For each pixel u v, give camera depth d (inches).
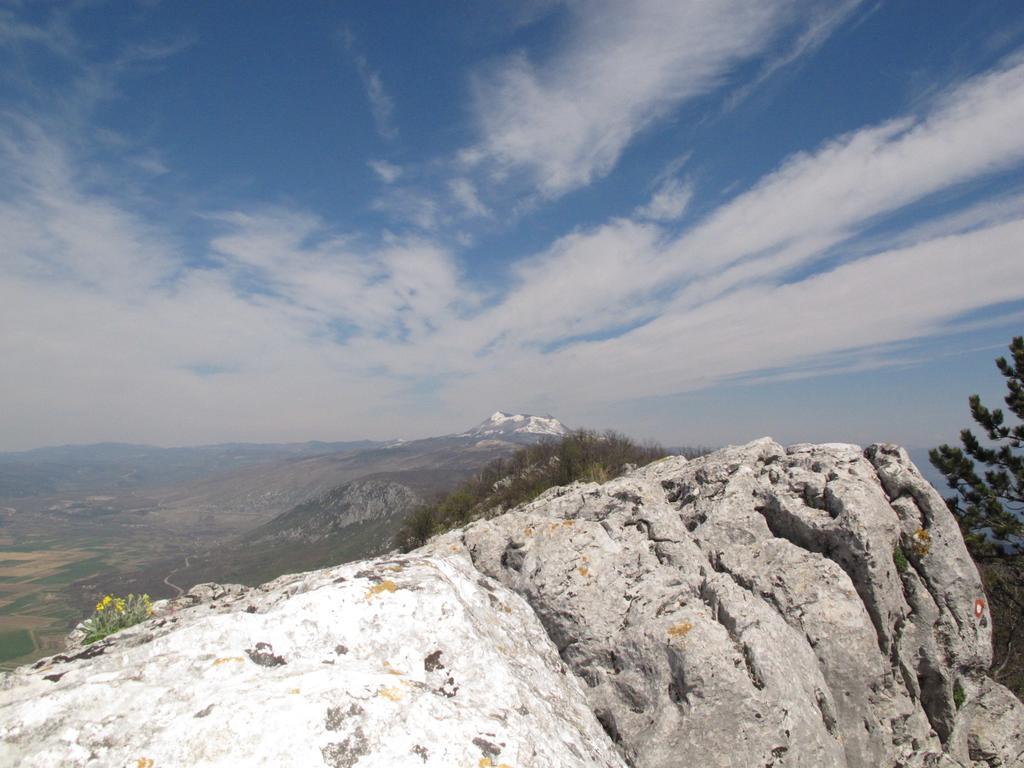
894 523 327.6
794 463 377.7
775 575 314.8
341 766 150.8
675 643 259.4
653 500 360.5
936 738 295.0
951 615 317.4
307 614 212.7
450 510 1143.0
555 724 213.2
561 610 300.2
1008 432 778.2
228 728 152.9
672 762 234.4
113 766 144.9
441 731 168.6
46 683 186.5
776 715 239.5
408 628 220.1
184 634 197.6
